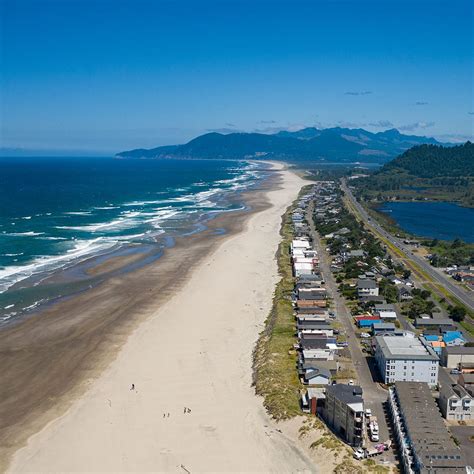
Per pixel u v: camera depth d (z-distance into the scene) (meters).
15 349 89.00
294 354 86.56
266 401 71.50
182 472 58.09
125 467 58.91
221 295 118.62
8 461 59.75
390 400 69.88
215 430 65.75
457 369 83.88
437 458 55.69
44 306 110.00
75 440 63.69
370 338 95.12
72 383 77.62
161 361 84.94
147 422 67.56
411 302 116.06
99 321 101.81
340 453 59.22
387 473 56.34
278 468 58.31
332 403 65.81
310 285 122.38
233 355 87.88
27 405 71.56
